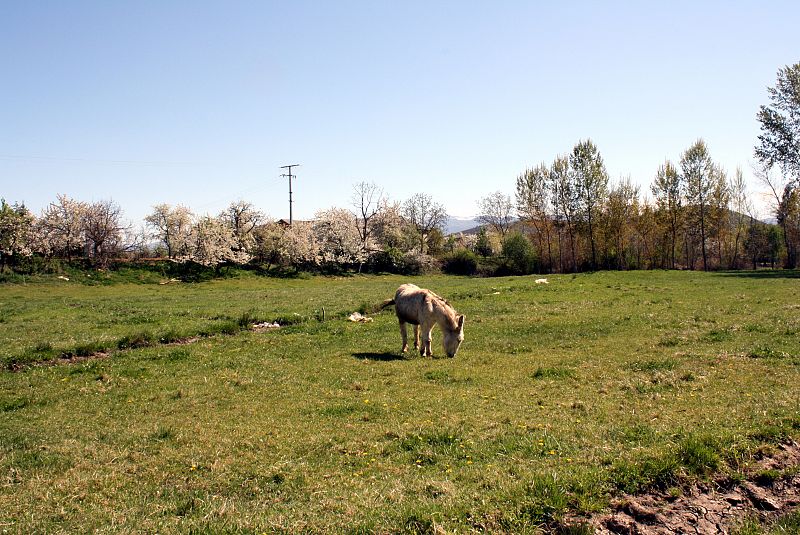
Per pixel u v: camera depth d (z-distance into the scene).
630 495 7.20
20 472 8.91
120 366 17.12
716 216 73.75
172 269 67.50
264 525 6.53
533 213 83.25
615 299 32.47
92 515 7.21
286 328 24.72
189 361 17.89
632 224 78.12
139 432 10.84
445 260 96.19
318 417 11.63
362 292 47.06
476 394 12.98
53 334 23.52
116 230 66.75
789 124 58.38
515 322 24.84
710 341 18.56
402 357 18.25
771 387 12.22
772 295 32.12
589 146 76.94
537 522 6.55
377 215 100.44
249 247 75.25
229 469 8.80
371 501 7.25
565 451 8.78
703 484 7.43
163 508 7.36
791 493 7.21
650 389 12.69
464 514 6.62
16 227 55.69
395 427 10.64
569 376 14.48
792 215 69.44
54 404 13.23
